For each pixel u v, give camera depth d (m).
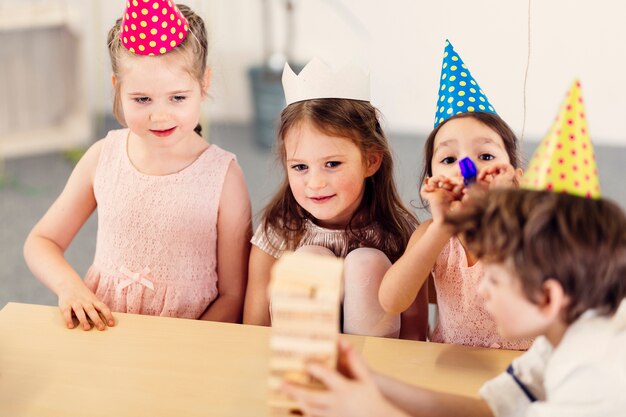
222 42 3.36
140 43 1.21
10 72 2.99
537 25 3.13
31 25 2.93
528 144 3.15
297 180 1.26
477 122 1.14
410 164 2.95
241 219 1.37
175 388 0.97
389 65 3.33
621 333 0.75
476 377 0.99
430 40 3.26
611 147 3.20
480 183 0.99
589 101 3.21
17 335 1.09
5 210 2.64
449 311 1.20
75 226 1.42
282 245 1.32
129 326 1.11
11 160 3.07
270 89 3.10
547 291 0.73
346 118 1.23
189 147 1.36
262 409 0.93
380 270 1.18
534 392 0.85
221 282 1.41
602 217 0.74
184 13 1.32
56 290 1.25
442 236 1.04
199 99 1.30
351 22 3.31
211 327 1.11
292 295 0.72
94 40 3.42
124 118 1.32
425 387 0.97
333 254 1.25
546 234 0.72
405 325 1.29
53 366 1.02
